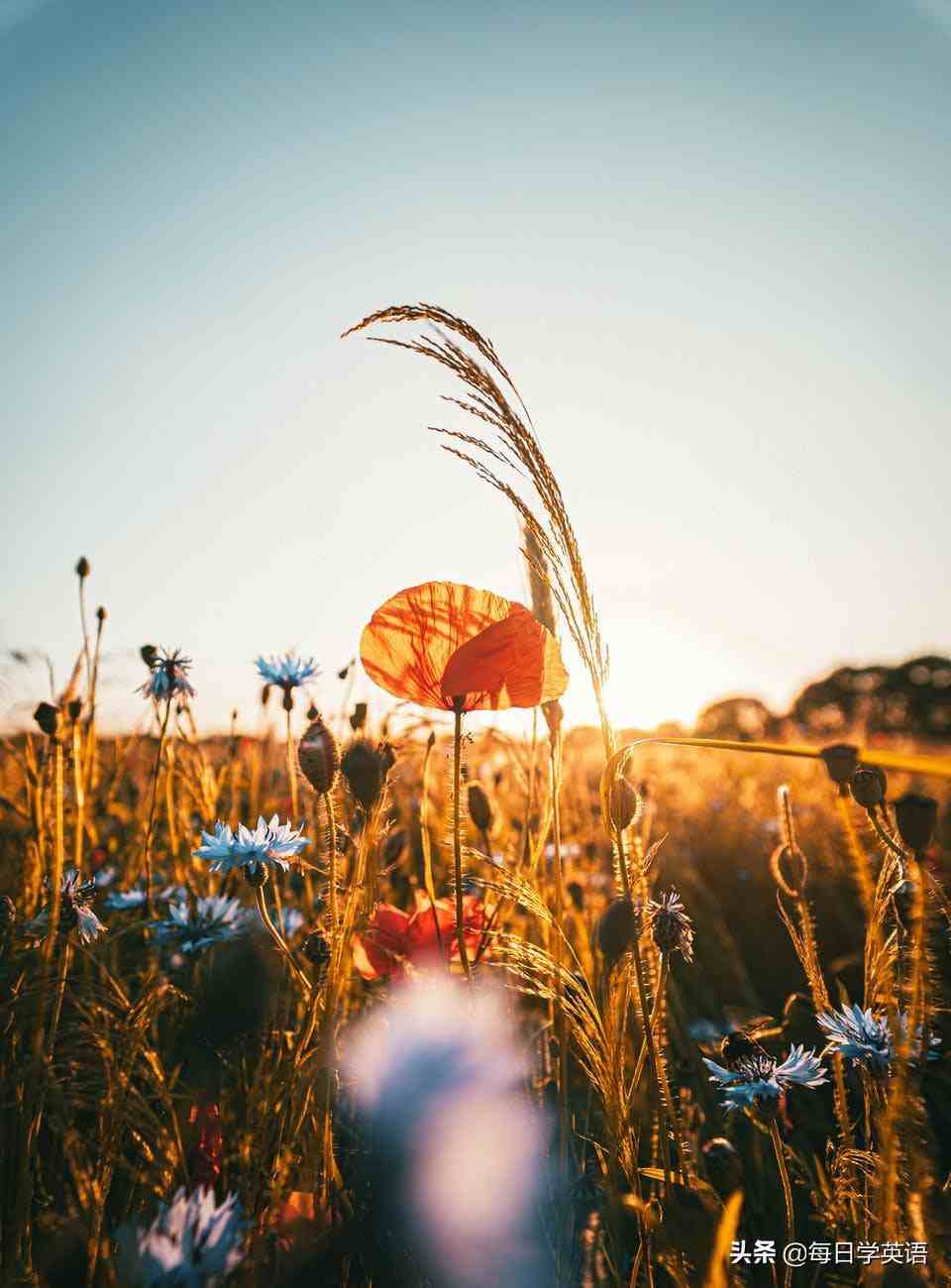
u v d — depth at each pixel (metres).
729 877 4.30
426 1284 1.39
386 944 1.90
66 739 2.27
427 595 1.79
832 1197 1.48
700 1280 1.29
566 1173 1.52
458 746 1.75
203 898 2.25
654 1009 1.65
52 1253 1.33
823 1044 2.08
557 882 1.78
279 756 3.32
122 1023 1.50
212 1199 1.21
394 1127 1.43
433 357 1.42
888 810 1.41
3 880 2.20
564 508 1.42
